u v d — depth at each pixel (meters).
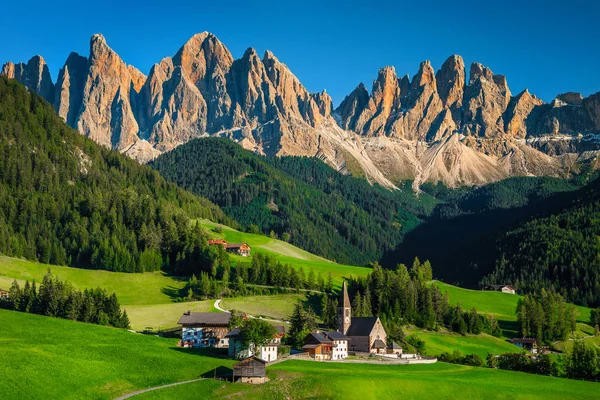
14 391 129.12
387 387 150.50
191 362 161.25
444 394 152.62
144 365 155.00
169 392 138.38
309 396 142.62
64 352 157.12
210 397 138.62
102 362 153.12
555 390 165.12
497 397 155.12
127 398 133.62
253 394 141.12
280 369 157.38
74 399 131.38
